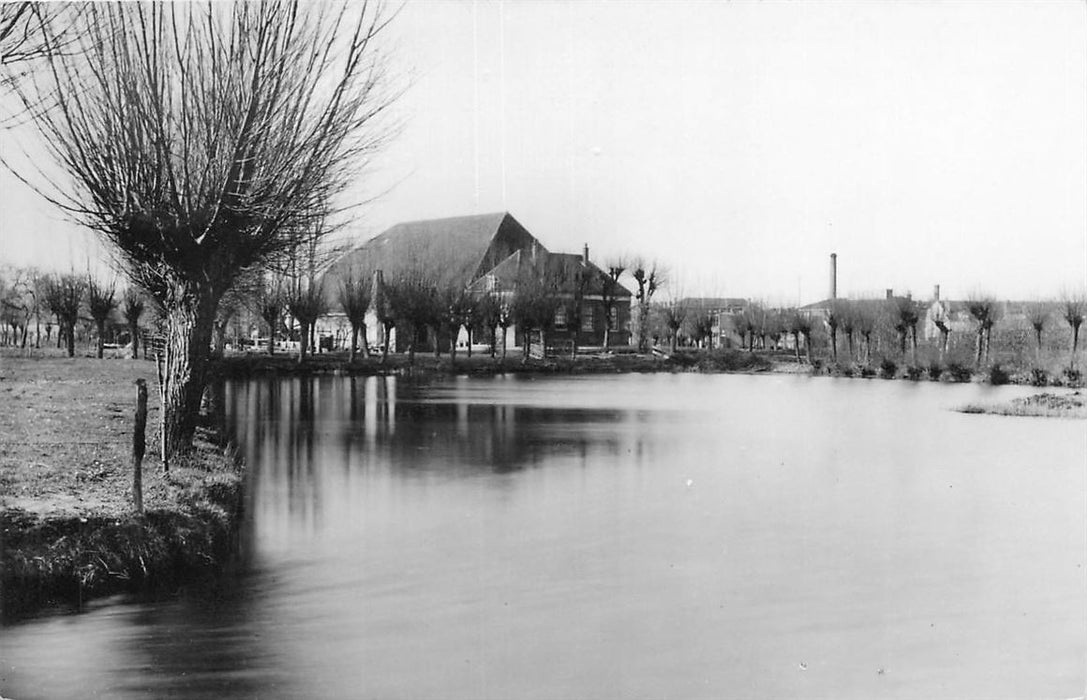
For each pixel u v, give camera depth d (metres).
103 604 10.97
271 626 10.52
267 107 15.92
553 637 10.40
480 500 17.83
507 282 70.88
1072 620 11.27
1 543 10.91
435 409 36.03
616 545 14.49
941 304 79.31
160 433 18.88
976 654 10.20
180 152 15.88
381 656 9.73
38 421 21.41
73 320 50.09
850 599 12.02
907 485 20.59
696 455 24.61
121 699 8.62
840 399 45.03
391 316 60.06
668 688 9.14
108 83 14.72
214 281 16.83
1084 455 25.61
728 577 12.87
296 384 49.56
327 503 17.30
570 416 34.38
